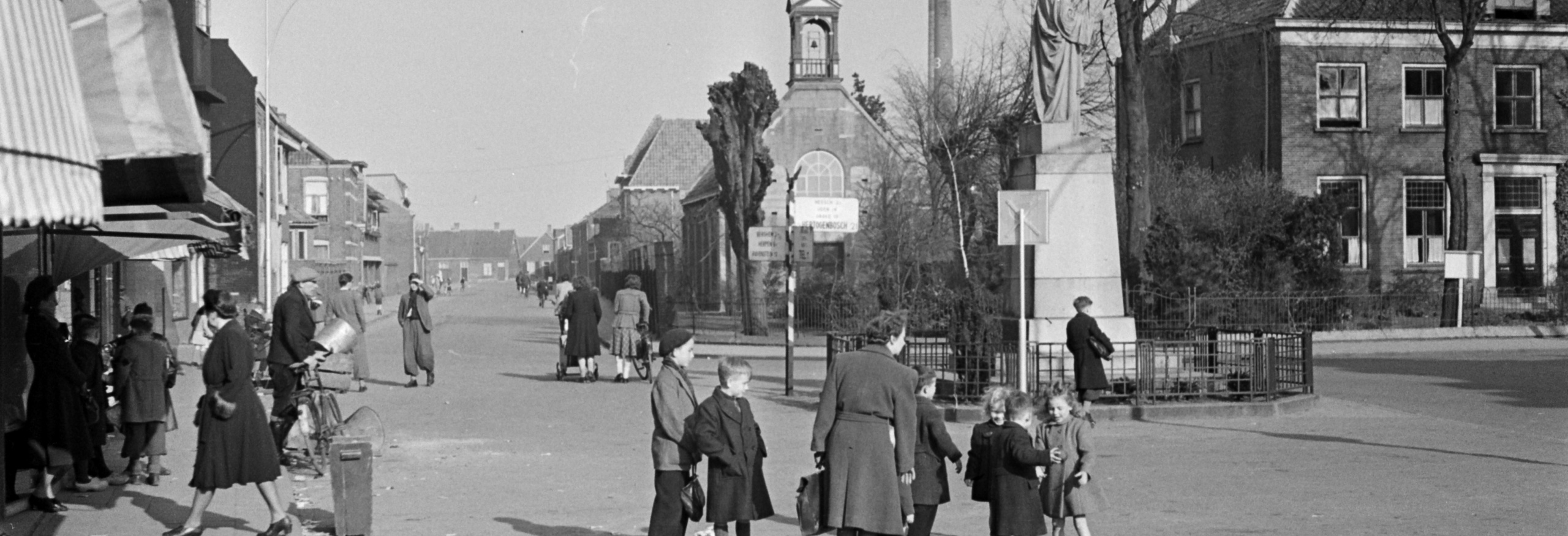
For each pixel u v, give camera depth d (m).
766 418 19.09
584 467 14.11
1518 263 43.38
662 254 49.78
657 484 9.22
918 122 45.50
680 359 9.23
